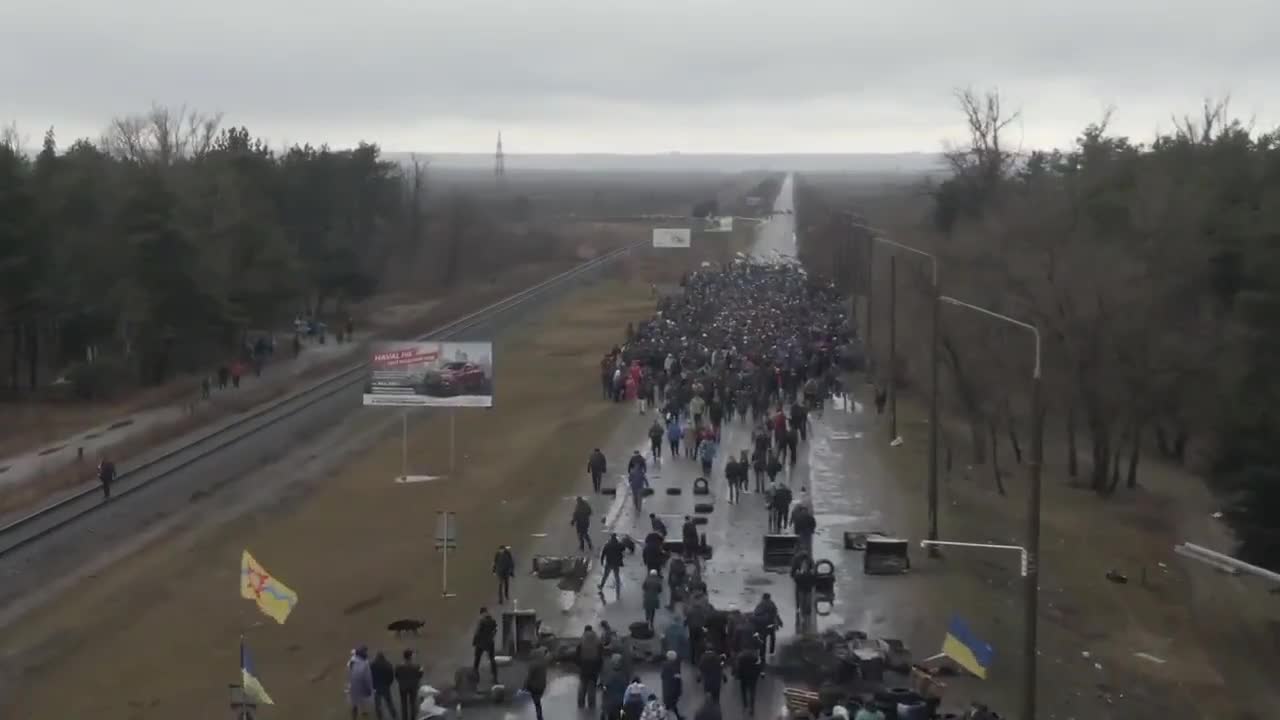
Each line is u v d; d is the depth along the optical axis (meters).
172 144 127.81
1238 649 33.47
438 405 44.88
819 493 45.75
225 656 29.98
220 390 72.88
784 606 32.56
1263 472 42.00
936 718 24.58
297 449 55.38
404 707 25.31
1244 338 45.50
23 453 56.56
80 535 40.66
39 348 85.31
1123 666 31.25
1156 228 59.19
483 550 38.78
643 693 23.89
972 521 43.12
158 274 79.38
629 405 63.97
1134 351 52.22
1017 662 29.64
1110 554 42.47
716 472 48.47
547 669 27.61
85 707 26.92
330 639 31.06
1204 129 97.06
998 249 57.06
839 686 26.98
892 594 34.12
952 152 140.50
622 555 34.16
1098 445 52.78
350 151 138.12
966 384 54.97
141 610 33.59
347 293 115.38
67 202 81.50
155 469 50.53
